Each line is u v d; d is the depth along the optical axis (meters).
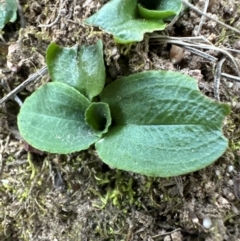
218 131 0.05
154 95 0.05
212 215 0.06
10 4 0.07
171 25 0.06
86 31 0.06
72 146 0.06
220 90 0.06
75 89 0.06
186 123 0.05
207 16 0.06
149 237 0.06
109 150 0.05
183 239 0.06
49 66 0.06
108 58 0.06
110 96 0.06
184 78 0.05
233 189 0.06
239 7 0.07
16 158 0.07
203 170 0.06
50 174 0.06
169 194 0.06
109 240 0.06
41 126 0.06
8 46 0.07
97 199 0.06
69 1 0.06
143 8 0.06
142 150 0.05
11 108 0.07
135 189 0.06
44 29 0.06
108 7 0.06
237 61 0.06
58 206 0.06
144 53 0.06
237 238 0.06
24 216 0.06
